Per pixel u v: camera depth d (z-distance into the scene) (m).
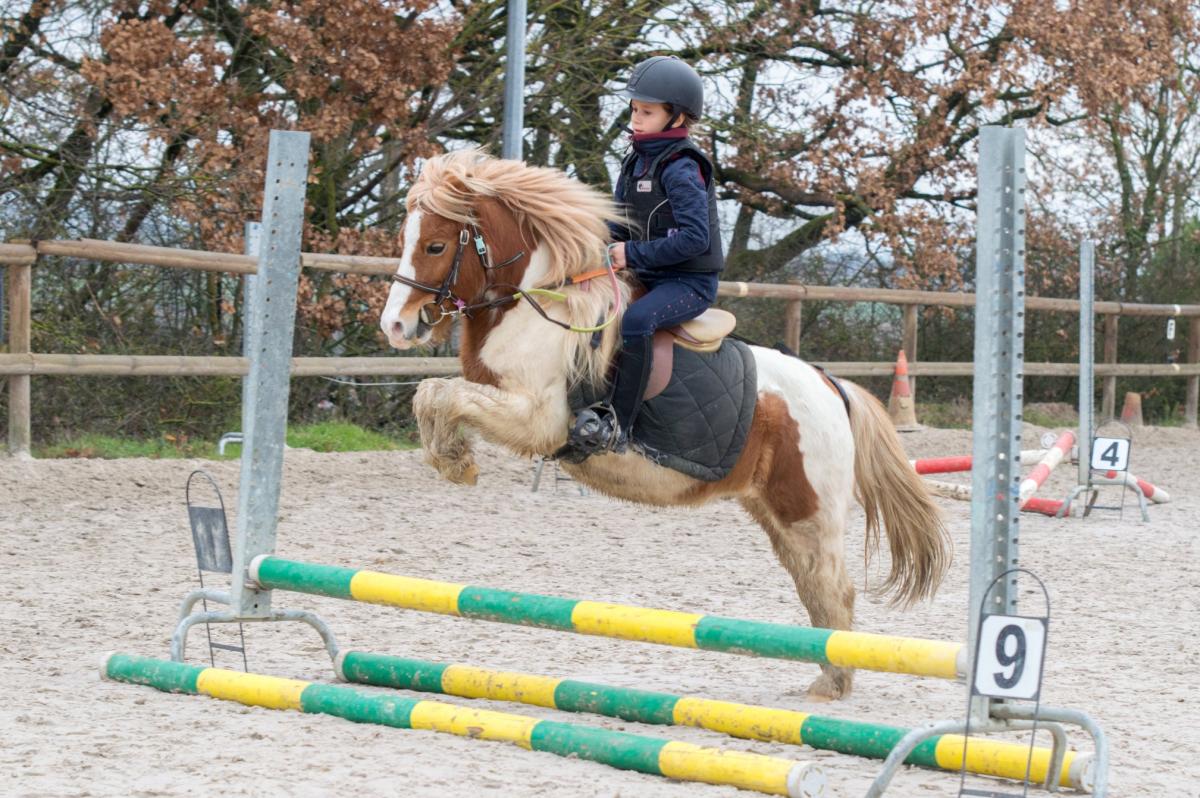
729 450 6.41
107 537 10.69
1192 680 7.16
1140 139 26.84
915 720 6.18
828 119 21.55
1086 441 14.02
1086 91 20.91
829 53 21.48
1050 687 6.88
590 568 10.38
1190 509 14.83
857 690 6.95
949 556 6.95
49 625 7.67
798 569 6.72
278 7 16.12
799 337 19.70
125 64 15.30
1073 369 22.12
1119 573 10.72
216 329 15.48
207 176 15.88
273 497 6.60
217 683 6.04
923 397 23.98
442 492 13.85
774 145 21.45
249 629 7.89
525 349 6.15
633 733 5.71
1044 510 14.18
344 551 10.56
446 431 6.00
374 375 16.02
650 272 6.44
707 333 6.43
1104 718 6.20
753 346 6.82
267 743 5.21
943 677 4.73
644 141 6.44
